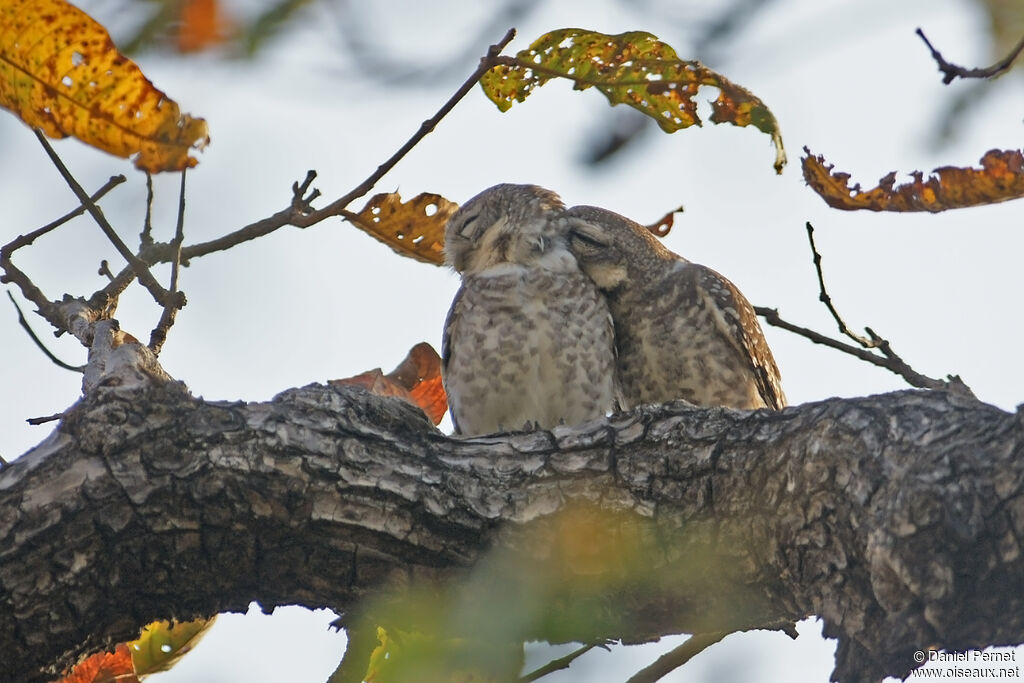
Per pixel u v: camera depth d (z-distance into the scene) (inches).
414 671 219.0
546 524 248.2
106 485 234.5
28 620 234.4
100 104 202.4
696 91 254.8
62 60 197.9
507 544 247.0
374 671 286.8
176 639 308.2
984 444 220.2
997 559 214.1
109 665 296.0
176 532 237.6
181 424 240.7
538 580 244.7
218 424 242.2
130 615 244.2
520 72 266.1
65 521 232.7
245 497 239.0
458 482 249.4
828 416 238.2
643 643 259.8
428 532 245.6
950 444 222.5
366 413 255.4
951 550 215.8
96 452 236.8
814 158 263.3
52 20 194.9
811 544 234.5
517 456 254.8
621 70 257.0
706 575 245.8
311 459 243.1
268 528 240.8
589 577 246.5
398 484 245.9
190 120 205.3
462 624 210.7
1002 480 215.3
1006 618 216.5
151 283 248.5
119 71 199.5
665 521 246.8
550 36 257.1
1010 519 213.3
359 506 243.3
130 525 235.1
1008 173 251.6
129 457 236.7
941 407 231.8
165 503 236.2
